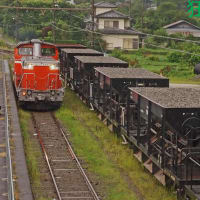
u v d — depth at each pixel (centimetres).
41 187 5009
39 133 7500
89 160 6072
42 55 9956
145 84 6906
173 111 4375
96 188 5016
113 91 7300
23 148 6156
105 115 7812
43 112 9356
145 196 4762
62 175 5441
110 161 6075
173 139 4653
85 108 9731
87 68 9450
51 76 9156
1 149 6056
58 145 6806
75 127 8025
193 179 4281
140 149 5606
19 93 9131
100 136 7362
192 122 4362
